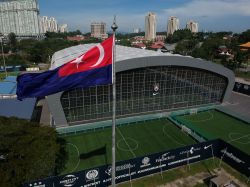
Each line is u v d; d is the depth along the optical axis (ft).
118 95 140.67
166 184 85.15
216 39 481.87
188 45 450.71
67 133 122.62
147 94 148.15
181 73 152.87
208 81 164.35
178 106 160.66
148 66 137.90
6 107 144.46
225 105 169.48
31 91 55.88
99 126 130.31
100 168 79.77
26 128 84.99
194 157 96.53
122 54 154.10
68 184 76.59
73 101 131.13
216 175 89.04
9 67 318.45
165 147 110.73
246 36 499.10
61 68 56.70
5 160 73.56
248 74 277.44
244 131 128.67
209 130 129.80
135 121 137.18
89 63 57.52
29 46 472.85
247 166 89.04
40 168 74.28
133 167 85.25
